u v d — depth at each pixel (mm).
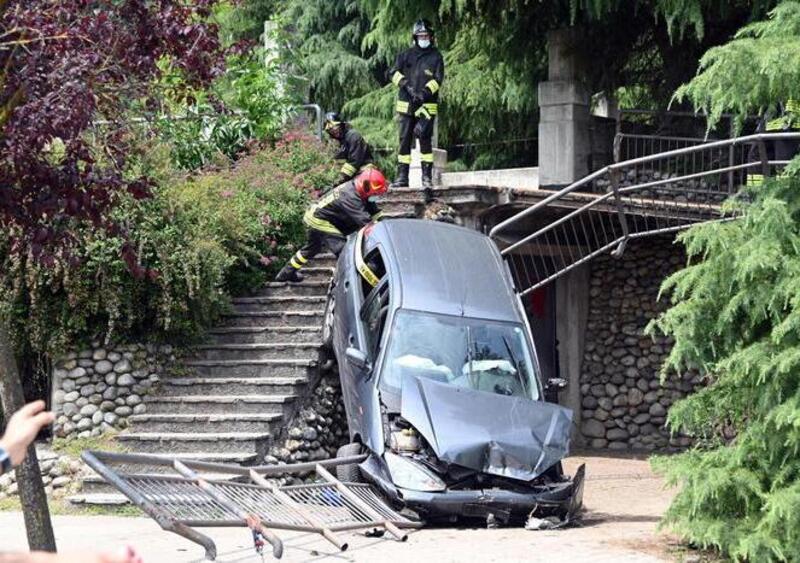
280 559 8852
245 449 12672
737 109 9320
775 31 8773
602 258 17938
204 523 7906
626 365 17578
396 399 10922
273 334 14547
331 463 10781
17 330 13641
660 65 18656
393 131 25188
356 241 12977
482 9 17703
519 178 19484
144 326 13953
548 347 17750
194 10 8359
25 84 7492
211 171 16641
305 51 26375
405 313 11555
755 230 8680
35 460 7277
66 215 8258
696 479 8570
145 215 13695
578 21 17250
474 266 12391
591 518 11078
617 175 13227
